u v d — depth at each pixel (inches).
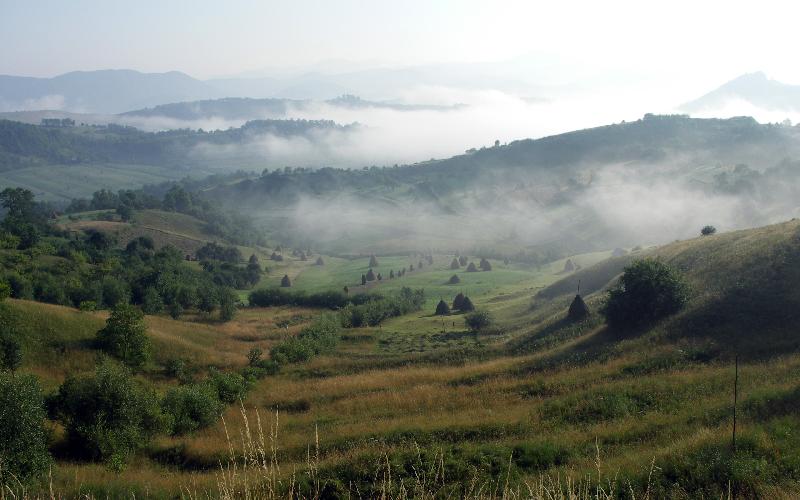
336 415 1165.7
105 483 636.7
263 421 1156.5
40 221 4859.7
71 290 2758.4
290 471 607.5
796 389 706.8
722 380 904.9
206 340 2338.8
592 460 619.5
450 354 1784.0
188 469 874.8
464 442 775.1
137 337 1711.4
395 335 2402.8
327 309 3417.8
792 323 1136.8
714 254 1769.2
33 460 630.5
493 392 1178.0
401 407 1170.0
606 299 1766.7
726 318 1262.3
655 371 1103.0
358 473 593.6
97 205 6973.4
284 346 1966.0
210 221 7209.6
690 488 491.5
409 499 506.6
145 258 4387.3
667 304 1432.1
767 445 534.0
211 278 4333.2
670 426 721.6
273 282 5128.0
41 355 1604.3
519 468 631.8
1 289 1740.9
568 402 962.1
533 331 1892.2
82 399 921.5
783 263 1384.1
